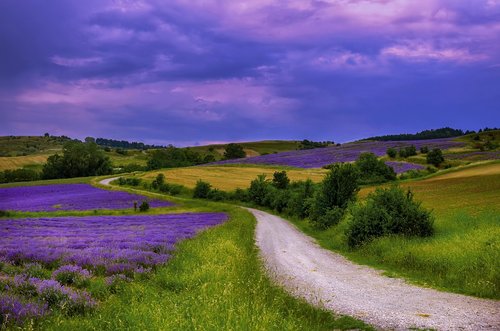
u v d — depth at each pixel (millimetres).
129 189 94625
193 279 12492
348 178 36125
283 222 46375
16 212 54188
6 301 8867
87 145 160625
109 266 14672
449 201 39062
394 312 10523
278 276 15906
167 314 8109
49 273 13836
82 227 34500
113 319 8352
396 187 25188
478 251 15562
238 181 103000
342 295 12695
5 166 174125
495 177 58469
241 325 7621
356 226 23984
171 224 38031
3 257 15781
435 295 12305
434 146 143250
